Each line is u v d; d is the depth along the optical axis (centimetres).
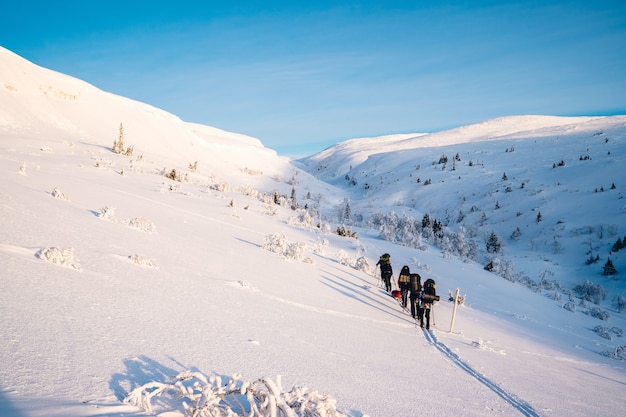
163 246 890
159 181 2762
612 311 5091
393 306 1161
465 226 13200
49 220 739
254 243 1466
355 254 2088
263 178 10375
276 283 905
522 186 15812
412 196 18275
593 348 1341
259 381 246
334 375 416
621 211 11156
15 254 481
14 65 5431
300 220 3005
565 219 11788
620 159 16188
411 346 721
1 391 206
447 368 620
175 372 304
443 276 2148
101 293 444
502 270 3666
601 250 9338
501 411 462
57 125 4844
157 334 377
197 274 733
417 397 424
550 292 3981
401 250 2844
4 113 4250
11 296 351
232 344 416
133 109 7556
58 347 284
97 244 690
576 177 15650
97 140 4925
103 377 261
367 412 340
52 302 369
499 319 1402
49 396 215
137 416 218
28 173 1404
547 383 670
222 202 2575
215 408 234
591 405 587
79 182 1584
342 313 838
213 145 11619
